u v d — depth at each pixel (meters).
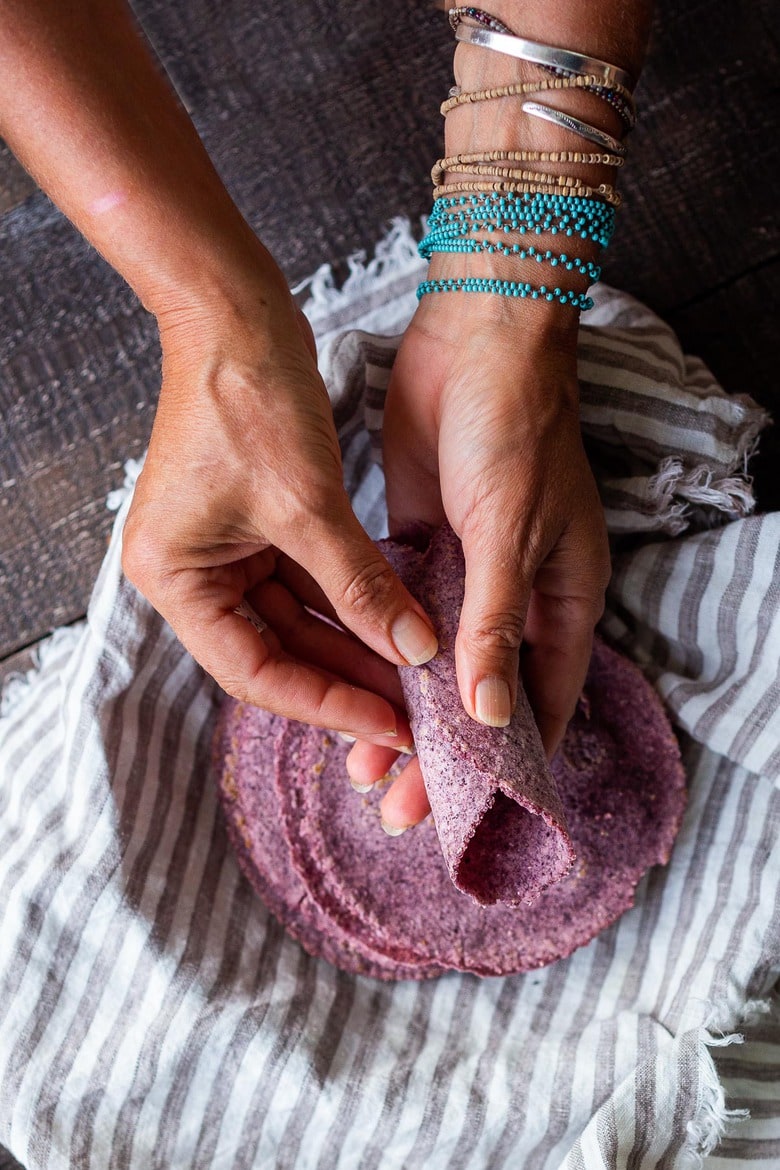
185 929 0.88
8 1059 0.84
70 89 0.60
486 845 0.65
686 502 0.92
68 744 0.89
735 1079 0.83
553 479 0.69
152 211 0.62
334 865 0.85
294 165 1.08
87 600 1.09
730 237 1.04
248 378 0.63
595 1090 0.83
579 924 0.85
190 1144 0.85
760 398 1.02
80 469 1.10
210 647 0.70
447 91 1.07
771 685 0.86
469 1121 0.84
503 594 0.66
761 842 0.88
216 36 1.09
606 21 0.67
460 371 0.71
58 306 1.10
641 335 0.92
